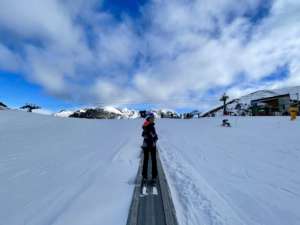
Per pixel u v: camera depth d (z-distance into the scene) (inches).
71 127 843.4
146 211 173.3
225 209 184.4
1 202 201.2
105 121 1261.1
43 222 166.4
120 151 414.9
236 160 342.6
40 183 247.0
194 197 204.7
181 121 1291.8
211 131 721.0
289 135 536.4
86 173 281.1
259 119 1040.8
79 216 170.7
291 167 300.5
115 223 159.6
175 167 303.0
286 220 171.3
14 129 718.5
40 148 446.0
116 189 223.3
